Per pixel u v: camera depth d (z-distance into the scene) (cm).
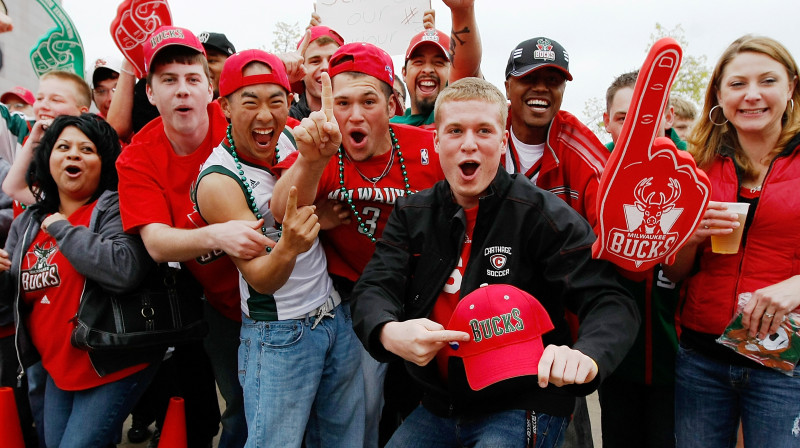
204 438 349
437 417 201
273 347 236
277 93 236
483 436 178
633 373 275
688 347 238
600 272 179
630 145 171
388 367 317
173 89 261
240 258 218
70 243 255
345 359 255
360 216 258
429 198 202
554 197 191
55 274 265
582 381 147
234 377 300
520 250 185
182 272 279
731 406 229
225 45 384
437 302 195
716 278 226
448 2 310
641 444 286
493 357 166
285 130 271
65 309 263
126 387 267
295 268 238
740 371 220
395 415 327
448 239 195
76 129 279
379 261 200
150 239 243
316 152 198
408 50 376
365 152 256
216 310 302
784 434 209
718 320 224
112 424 267
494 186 188
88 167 278
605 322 165
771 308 204
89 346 250
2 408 287
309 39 392
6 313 311
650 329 269
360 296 192
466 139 184
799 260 211
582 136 285
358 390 260
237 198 233
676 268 237
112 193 279
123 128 357
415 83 375
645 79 163
